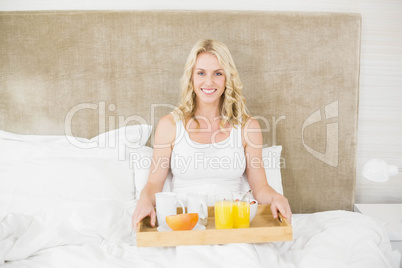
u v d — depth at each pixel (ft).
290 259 3.81
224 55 4.96
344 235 4.12
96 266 3.40
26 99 5.60
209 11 5.66
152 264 3.37
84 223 3.94
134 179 5.22
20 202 4.35
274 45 5.73
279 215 4.22
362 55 6.19
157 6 5.85
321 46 5.77
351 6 6.07
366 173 5.06
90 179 4.70
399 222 5.24
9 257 3.58
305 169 5.98
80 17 5.51
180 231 3.61
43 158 4.85
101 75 5.63
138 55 5.63
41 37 5.51
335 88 5.86
